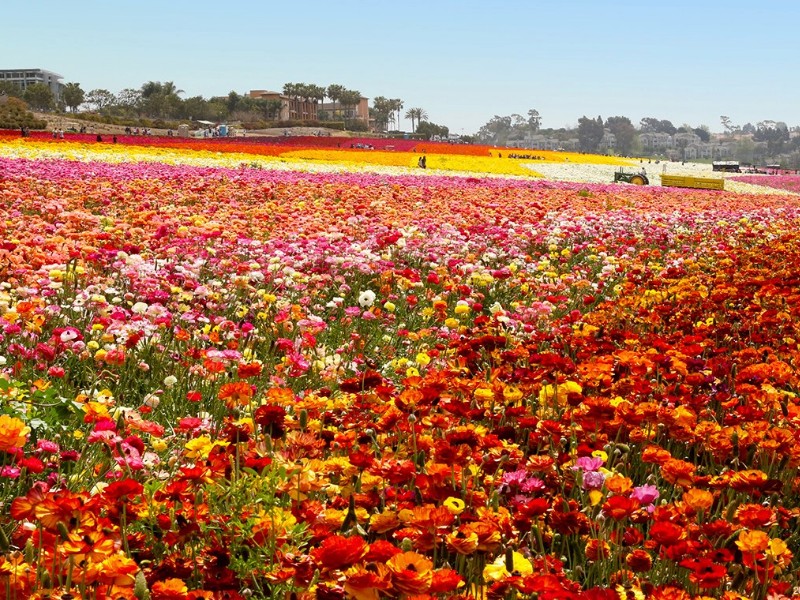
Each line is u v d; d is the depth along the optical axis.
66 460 4.13
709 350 6.76
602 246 13.28
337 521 3.26
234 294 8.55
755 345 7.34
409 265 11.62
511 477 3.67
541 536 3.49
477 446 4.04
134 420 4.20
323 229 13.44
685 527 3.41
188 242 11.12
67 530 2.72
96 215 15.09
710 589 3.24
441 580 2.48
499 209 18.95
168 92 192.00
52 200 14.79
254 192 20.33
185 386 5.98
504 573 2.88
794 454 4.19
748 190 52.66
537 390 5.18
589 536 3.60
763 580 3.25
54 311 6.82
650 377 6.00
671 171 78.81
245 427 4.03
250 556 3.17
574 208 21.81
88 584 2.83
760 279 9.28
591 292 10.82
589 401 4.33
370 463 3.49
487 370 5.43
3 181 18.08
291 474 3.47
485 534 2.96
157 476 4.08
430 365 6.39
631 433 4.46
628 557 3.20
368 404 4.72
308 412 4.48
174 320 7.30
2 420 3.21
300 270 9.86
